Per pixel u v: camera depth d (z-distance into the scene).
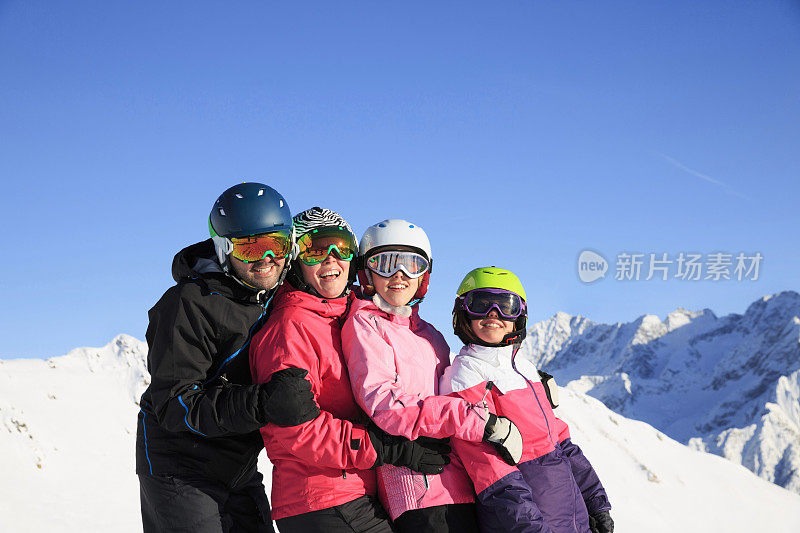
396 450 3.49
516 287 4.14
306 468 3.56
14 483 20.39
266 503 4.18
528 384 4.10
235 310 3.61
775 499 60.84
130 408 28.94
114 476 23.53
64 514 19.86
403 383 3.73
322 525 3.50
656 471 54.12
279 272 3.67
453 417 3.52
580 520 4.12
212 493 3.69
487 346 4.11
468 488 3.81
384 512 3.69
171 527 3.62
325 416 3.43
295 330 3.61
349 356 3.68
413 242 3.96
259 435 3.85
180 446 3.63
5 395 24.69
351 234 3.88
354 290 4.23
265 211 3.54
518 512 3.59
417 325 4.14
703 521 50.28
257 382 3.65
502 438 3.60
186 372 3.46
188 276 3.60
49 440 23.62
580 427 55.78
